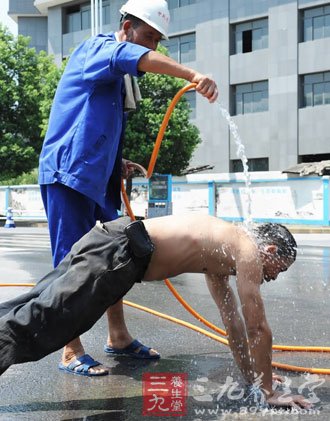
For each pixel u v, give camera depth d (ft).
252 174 72.84
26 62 87.61
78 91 10.57
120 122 11.01
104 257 8.42
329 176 66.90
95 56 10.07
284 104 94.48
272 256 8.82
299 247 43.73
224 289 9.79
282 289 21.67
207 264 8.84
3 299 18.42
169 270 8.84
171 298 19.35
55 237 10.75
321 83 92.38
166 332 14.14
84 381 10.18
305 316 16.37
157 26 10.44
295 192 69.62
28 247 41.70
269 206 71.82
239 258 8.55
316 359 11.84
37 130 87.20
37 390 9.68
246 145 98.27
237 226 9.11
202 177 76.54
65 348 10.91
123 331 11.90
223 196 75.15
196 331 14.24
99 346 12.76
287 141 94.32
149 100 77.51
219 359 11.66
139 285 22.43
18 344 8.29
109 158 10.64
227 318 9.82
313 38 93.04
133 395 9.39
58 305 8.30
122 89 11.12
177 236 8.75
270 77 95.71
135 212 78.18
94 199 10.39
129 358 11.75
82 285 8.34
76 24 117.70
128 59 9.51
